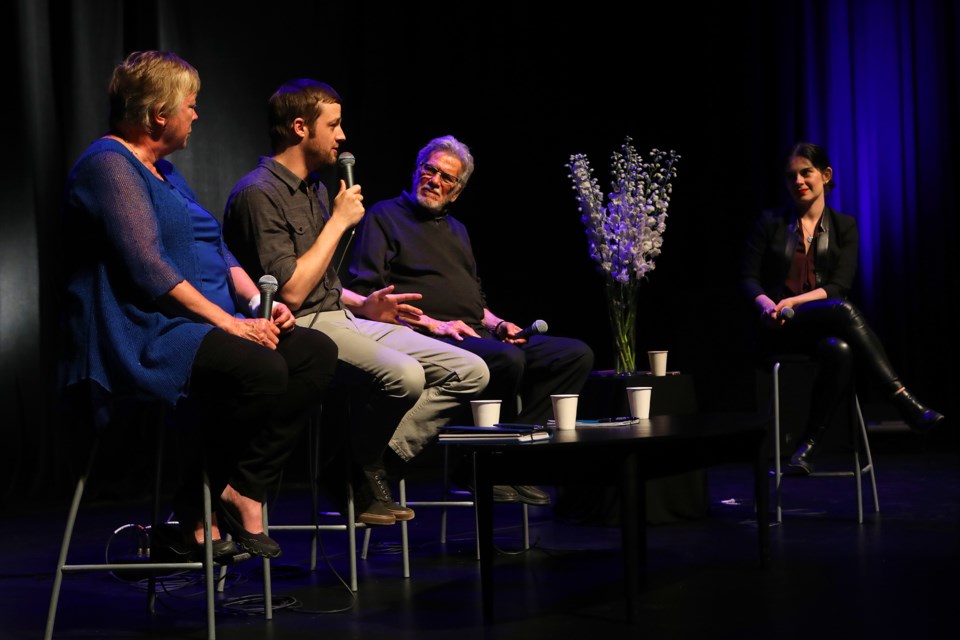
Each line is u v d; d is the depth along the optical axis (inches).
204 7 197.5
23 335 181.3
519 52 235.8
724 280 245.3
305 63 209.8
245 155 202.2
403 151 222.5
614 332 154.1
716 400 207.8
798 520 143.7
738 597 98.8
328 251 109.9
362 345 111.2
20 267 181.2
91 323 86.0
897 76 255.1
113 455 183.8
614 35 244.5
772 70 250.5
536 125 237.6
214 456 90.9
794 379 205.5
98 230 86.8
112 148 88.7
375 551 130.0
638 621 90.7
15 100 179.6
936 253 253.9
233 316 96.5
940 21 255.1
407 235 143.6
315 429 113.1
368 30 217.9
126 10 191.2
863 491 169.0
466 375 119.1
